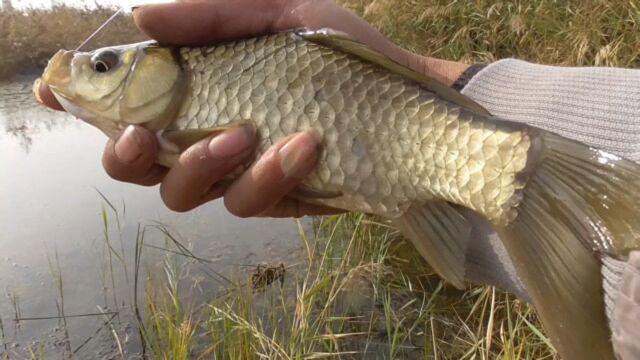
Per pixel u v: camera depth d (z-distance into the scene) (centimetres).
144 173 18
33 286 34
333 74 15
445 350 27
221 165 16
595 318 13
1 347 29
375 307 31
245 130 16
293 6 21
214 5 19
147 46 17
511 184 14
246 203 16
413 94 15
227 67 16
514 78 19
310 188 16
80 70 17
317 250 36
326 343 28
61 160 57
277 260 36
